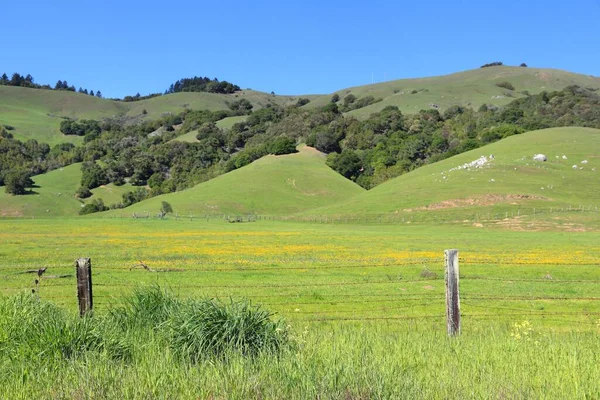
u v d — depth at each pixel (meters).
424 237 53.41
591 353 9.99
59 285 20.86
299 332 11.09
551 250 38.12
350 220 87.44
